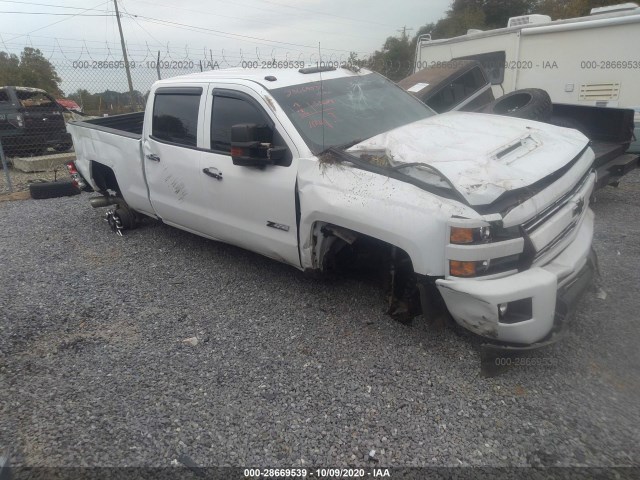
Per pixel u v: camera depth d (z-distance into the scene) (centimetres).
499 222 279
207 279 477
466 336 349
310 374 324
